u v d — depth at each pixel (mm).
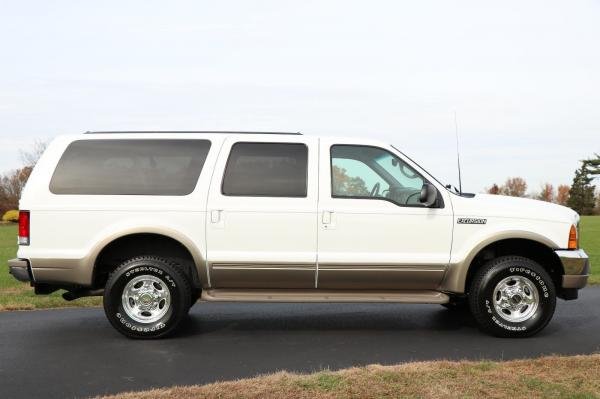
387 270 6320
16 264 6230
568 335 6547
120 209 6242
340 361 5441
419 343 6172
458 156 7219
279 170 6402
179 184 6332
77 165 6359
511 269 6344
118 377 4957
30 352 5809
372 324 7184
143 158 6391
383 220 6320
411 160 6527
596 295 9570
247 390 4316
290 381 4512
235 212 6262
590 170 83875
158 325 6246
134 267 6242
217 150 6414
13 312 8062
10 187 54781
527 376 4590
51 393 4543
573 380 4492
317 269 6297
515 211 6438
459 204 6410
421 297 6410
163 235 6297
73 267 6191
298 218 6270
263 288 6473
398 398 4121
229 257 6250
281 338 6430
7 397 4457
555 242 6391
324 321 7383
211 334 6633
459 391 4242
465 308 8047
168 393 4277
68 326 7059
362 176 6496
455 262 6336
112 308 6227
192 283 6625
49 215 6234
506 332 6355
